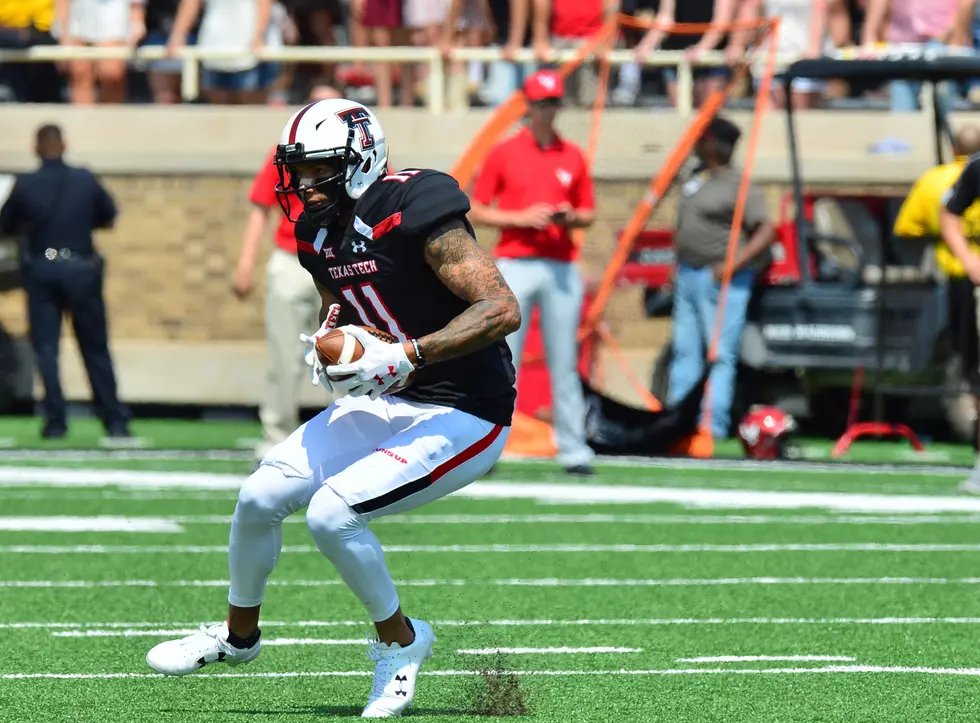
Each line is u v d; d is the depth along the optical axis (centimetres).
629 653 2267
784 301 4897
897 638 2375
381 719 1859
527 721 1872
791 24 5659
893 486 4075
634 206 5444
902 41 5619
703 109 5078
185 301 5775
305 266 1930
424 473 1866
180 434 5197
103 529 3334
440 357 1806
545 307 4022
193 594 2681
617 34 5553
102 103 6006
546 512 3612
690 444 4662
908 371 4831
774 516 3578
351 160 1833
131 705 1944
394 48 5716
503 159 3931
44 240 4859
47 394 4969
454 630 2430
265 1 5662
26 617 2488
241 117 5775
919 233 4522
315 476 1881
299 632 2402
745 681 2094
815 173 5594
